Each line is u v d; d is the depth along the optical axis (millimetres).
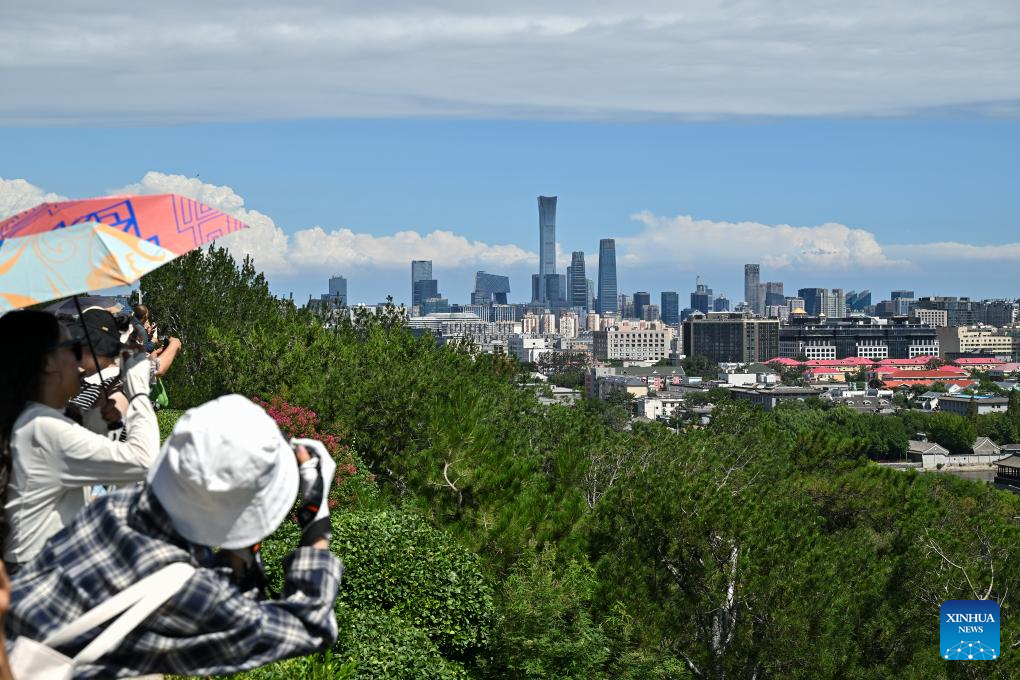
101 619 3105
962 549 26469
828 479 31531
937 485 40312
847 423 194125
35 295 4430
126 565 3193
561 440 30531
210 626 3193
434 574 16594
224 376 28984
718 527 22656
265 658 3271
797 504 26953
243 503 3242
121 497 3375
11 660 3061
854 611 23656
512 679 17812
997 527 28281
